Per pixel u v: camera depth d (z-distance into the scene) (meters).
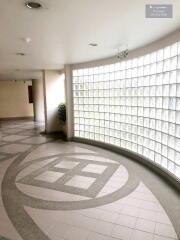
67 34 2.75
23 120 11.45
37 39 2.96
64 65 5.62
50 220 2.24
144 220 2.22
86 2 1.81
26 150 5.02
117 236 1.98
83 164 3.95
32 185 3.10
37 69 6.67
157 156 3.40
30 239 1.95
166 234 2.00
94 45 3.39
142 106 3.74
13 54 4.03
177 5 1.90
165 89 3.06
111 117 4.68
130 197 2.71
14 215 2.34
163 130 3.17
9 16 2.10
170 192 2.82
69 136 5.93
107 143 4.90
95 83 5.01
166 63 3.01
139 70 3.76
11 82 11.90
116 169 3.67
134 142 4.09
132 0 1.79
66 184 3.12
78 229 2.09
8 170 3.71
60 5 1.85
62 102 7.08
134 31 2.69
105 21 2.29
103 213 2.36
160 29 2.62
